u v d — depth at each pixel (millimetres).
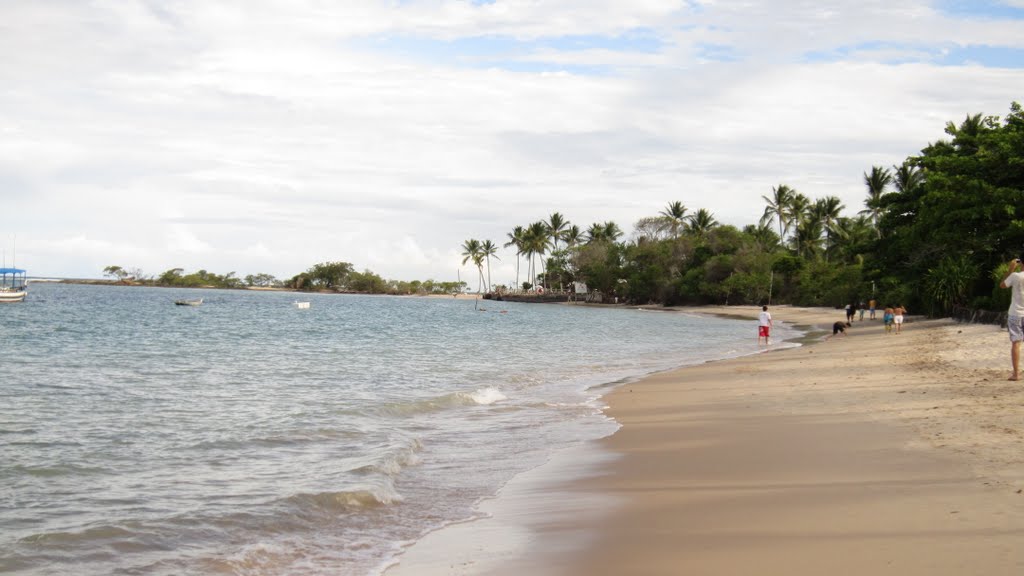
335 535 7465
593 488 8984
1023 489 7328
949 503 7055
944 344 25781
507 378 22062
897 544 6043
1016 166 39656
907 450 9586
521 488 9211
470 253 177750
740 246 117688
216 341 37375
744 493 8203
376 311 95188
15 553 6863
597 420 14328
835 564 5723
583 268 145125
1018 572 5250
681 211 139750
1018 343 14891
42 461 10602
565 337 44688
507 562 6434
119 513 8148
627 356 30766
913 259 47406
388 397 17719
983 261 42312
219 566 6602
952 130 48094
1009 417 11180
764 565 5859
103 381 20469
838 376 18969
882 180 88812
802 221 110125
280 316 72312
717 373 21719
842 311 80000
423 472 10188
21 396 17344
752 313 87250
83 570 6496
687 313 98062
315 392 18594
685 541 6645
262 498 8688
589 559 6363
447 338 42375
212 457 11008
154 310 79812
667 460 10344
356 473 9836
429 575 6250
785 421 12867
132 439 12305
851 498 7578
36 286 193875
